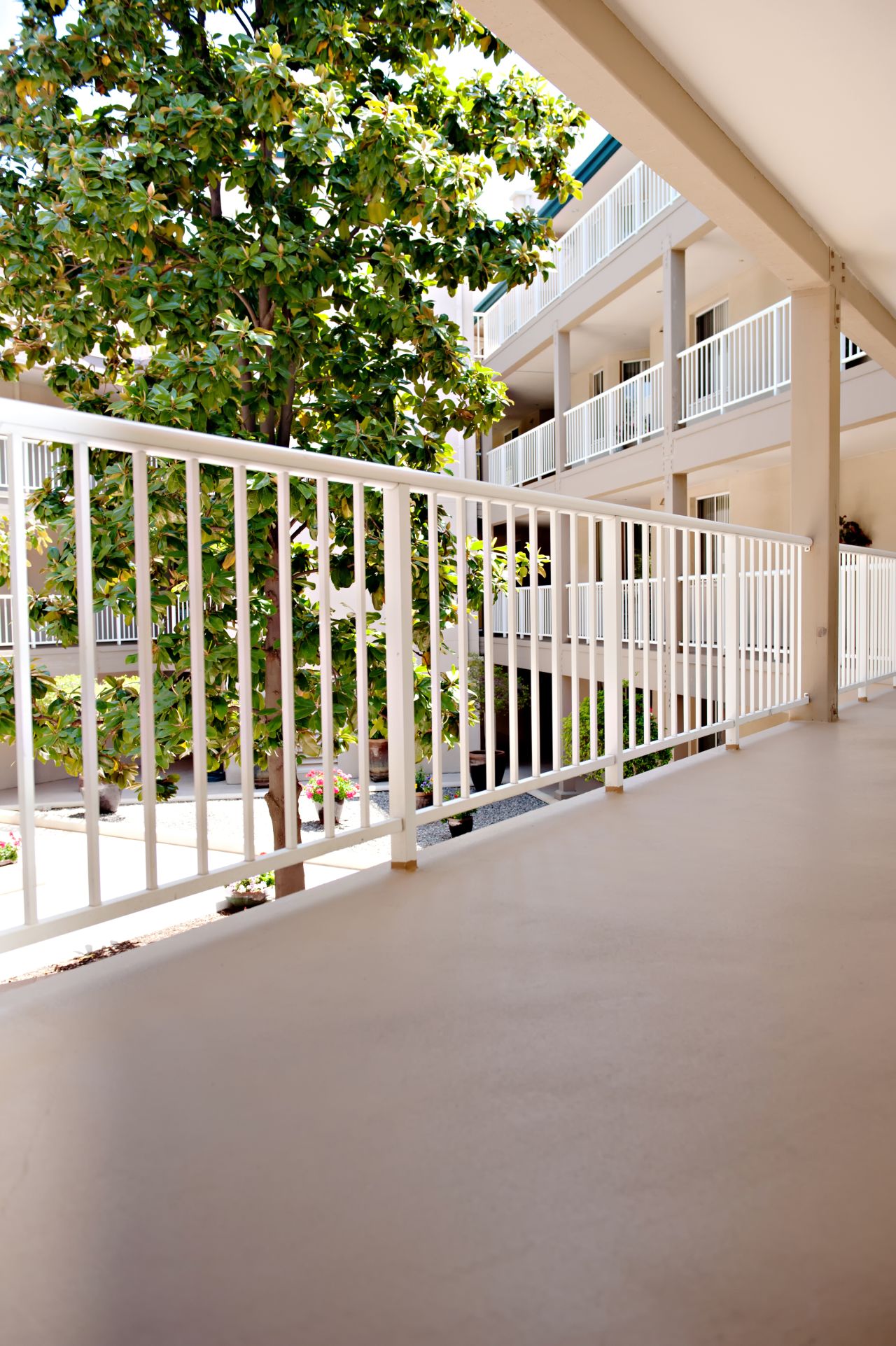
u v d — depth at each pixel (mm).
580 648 11930
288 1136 1056
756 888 2000
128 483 4270
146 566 1599
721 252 10812
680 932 1727
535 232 5250
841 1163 992
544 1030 1322
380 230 5195
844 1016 1361
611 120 3010
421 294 5160
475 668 12539
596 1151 1019
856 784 3203
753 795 3016
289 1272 835
